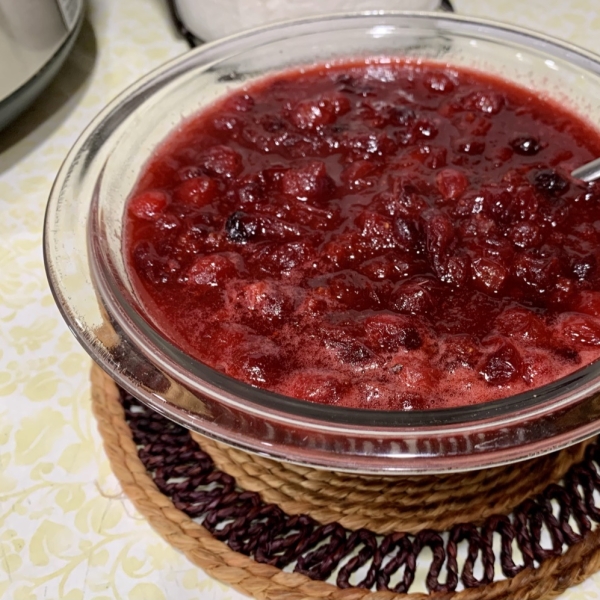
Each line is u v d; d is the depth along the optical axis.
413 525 0.46
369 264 0.47
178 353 0.43
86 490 0.48
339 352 0.45
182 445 0.49
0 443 0.50
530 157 0.53
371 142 0.52
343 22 0.58
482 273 0.47
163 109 0.54
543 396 0.42
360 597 0.44
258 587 0.45
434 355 0.45
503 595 0.44
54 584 0.46
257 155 0.53
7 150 0.63
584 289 0.47
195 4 0.65
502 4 0.73
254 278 0.47
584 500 0.47
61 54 0.61
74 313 0.44
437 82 0.57
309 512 0.46
